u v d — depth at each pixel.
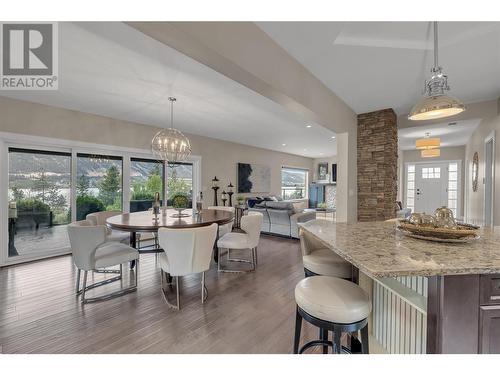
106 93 3.40
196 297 2.62
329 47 2.30
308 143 7.58
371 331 1.78
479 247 1.31
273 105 3.91
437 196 7.66
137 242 4.26
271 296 2.65
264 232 6.04
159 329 2.03
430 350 1.03
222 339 1.90
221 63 1.78
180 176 6.04
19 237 3.74
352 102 3.80
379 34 2.17
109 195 4.76
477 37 2.11
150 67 2.65
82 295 2.47
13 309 2.32
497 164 3.70
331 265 1.72
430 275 0.95
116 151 4.80
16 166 3.69
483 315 1.00
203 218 3.10
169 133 3.84
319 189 10.70
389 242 1.44
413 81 3.05
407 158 8.11
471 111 3.91
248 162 7.93
